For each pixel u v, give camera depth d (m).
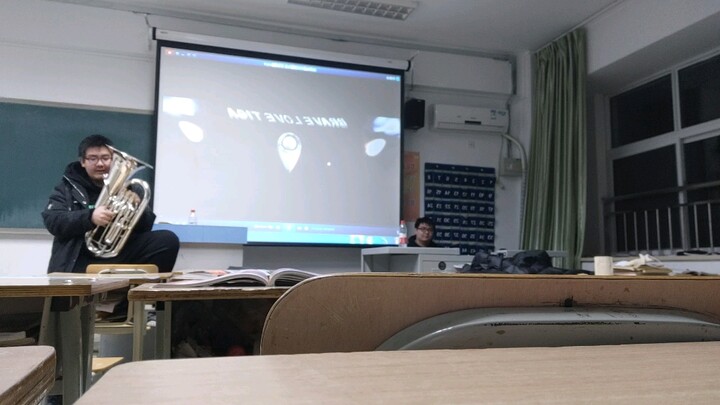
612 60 4.29
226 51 4.37
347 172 4.62
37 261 3.92
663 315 0.56
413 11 4.42
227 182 4.30
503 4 4.30
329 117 4.61
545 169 4.80
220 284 1.07
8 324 1.28
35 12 4.07
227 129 4.34
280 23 4.60
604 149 4.99
